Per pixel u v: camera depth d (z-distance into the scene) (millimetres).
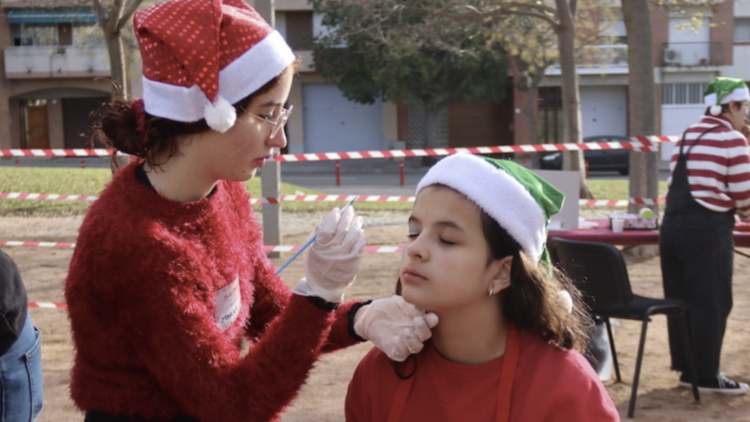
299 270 7449
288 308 1594
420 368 1648
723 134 3918
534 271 1558
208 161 1611
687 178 4012
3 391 2096
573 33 12711
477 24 12625
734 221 4047
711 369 4109
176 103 1532
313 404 4027
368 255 8531
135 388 1585
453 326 1596
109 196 1611
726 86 3953
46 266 7922
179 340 1504
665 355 4844
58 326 5594
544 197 1590
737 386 4137
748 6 29391
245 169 1642
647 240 4957
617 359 4551
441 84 25844
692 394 4133
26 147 30922
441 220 1514
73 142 31328
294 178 21781
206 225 1646
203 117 1538
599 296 3969
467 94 25938
